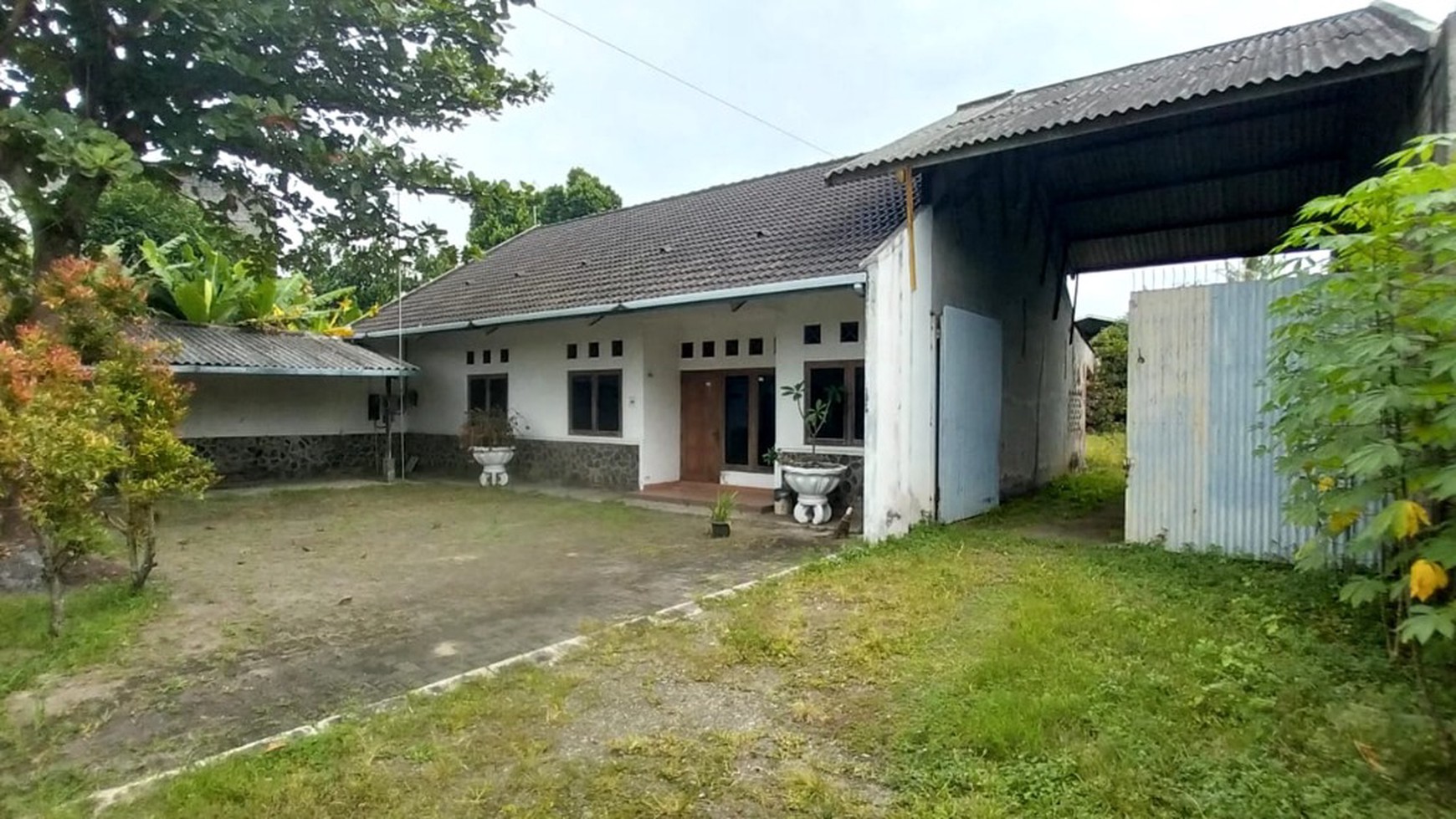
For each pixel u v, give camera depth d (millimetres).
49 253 6871
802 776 2898
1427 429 2816
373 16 6980
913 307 8094
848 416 9336
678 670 4109
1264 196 10570
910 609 5121
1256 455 5207
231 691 3895
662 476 12008
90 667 4211
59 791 2859
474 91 8062
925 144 7727
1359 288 3045
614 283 11570
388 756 3111
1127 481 6992
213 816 2648
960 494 9031
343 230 7906
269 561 7074
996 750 3033
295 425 14250
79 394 4828
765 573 6508
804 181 12828
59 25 6359
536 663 4230
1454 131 4387
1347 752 2926
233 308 13922
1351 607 4598
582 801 2764
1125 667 3832
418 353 15844
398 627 4992
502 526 8977
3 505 6086
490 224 24188
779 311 10086
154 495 5379
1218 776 2764
